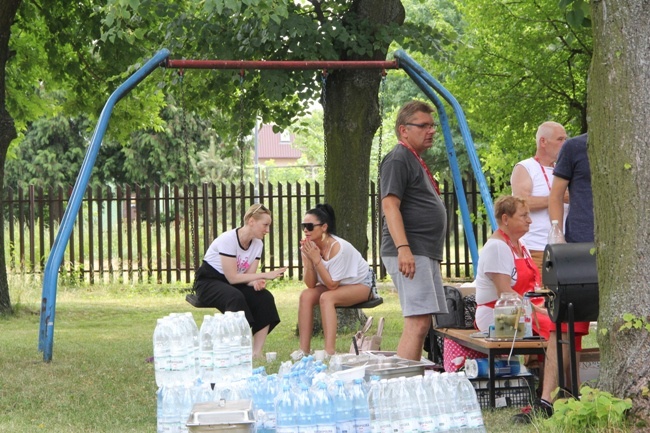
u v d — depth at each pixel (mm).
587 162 9344
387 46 15703
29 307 20781
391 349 13680
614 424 7105
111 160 51594
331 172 16094
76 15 21625
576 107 20625
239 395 6617
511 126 21078
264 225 12734
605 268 7520
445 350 10172
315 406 6238
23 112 24188
